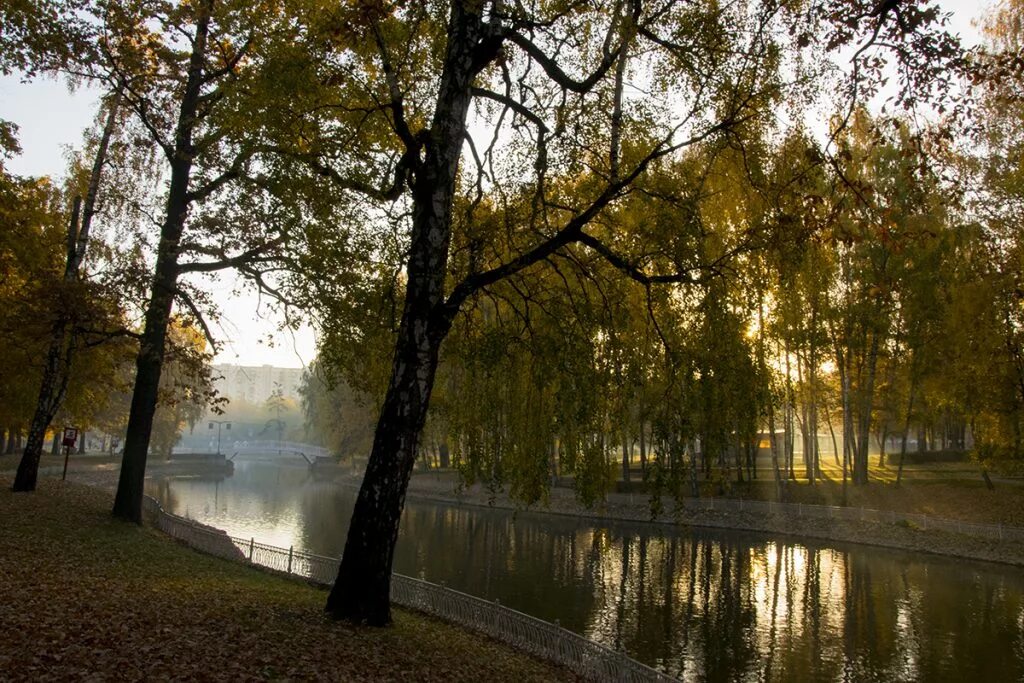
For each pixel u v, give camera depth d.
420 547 33.28
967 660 16.98
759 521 40.25
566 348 12.31
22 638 7.76
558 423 12.38
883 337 40.78
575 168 11.62
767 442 72.19
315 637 9.44
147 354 19.67
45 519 17.73
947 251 31.77
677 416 11.47
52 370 23.12
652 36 10.66
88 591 10.84
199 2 16.42
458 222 12.55
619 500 46.62
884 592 24.50
